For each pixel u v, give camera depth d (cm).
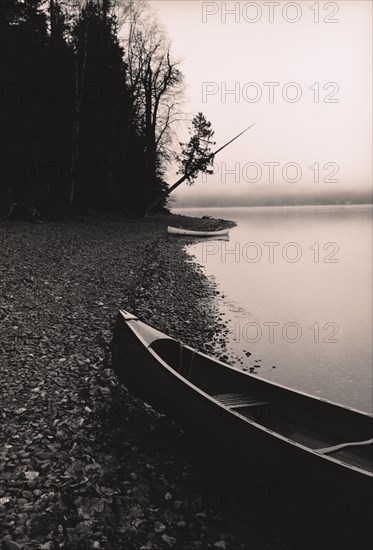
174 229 3797
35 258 1880
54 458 603
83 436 664
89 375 866
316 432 637
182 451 666
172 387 667
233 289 2103
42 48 3077
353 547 511
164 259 2466
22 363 895
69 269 1788
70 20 3538
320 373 1187
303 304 2036
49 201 3117
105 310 1329
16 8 2764
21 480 550
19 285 1457
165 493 569
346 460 557
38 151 2969
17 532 469
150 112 4344
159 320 1368
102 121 3747
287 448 537
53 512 501
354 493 487
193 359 788
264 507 565
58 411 729
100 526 492
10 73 2675
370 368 1230
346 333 1589
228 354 1238
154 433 709
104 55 3731
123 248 2500
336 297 2220
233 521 538
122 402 785
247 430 574
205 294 1878
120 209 4078
